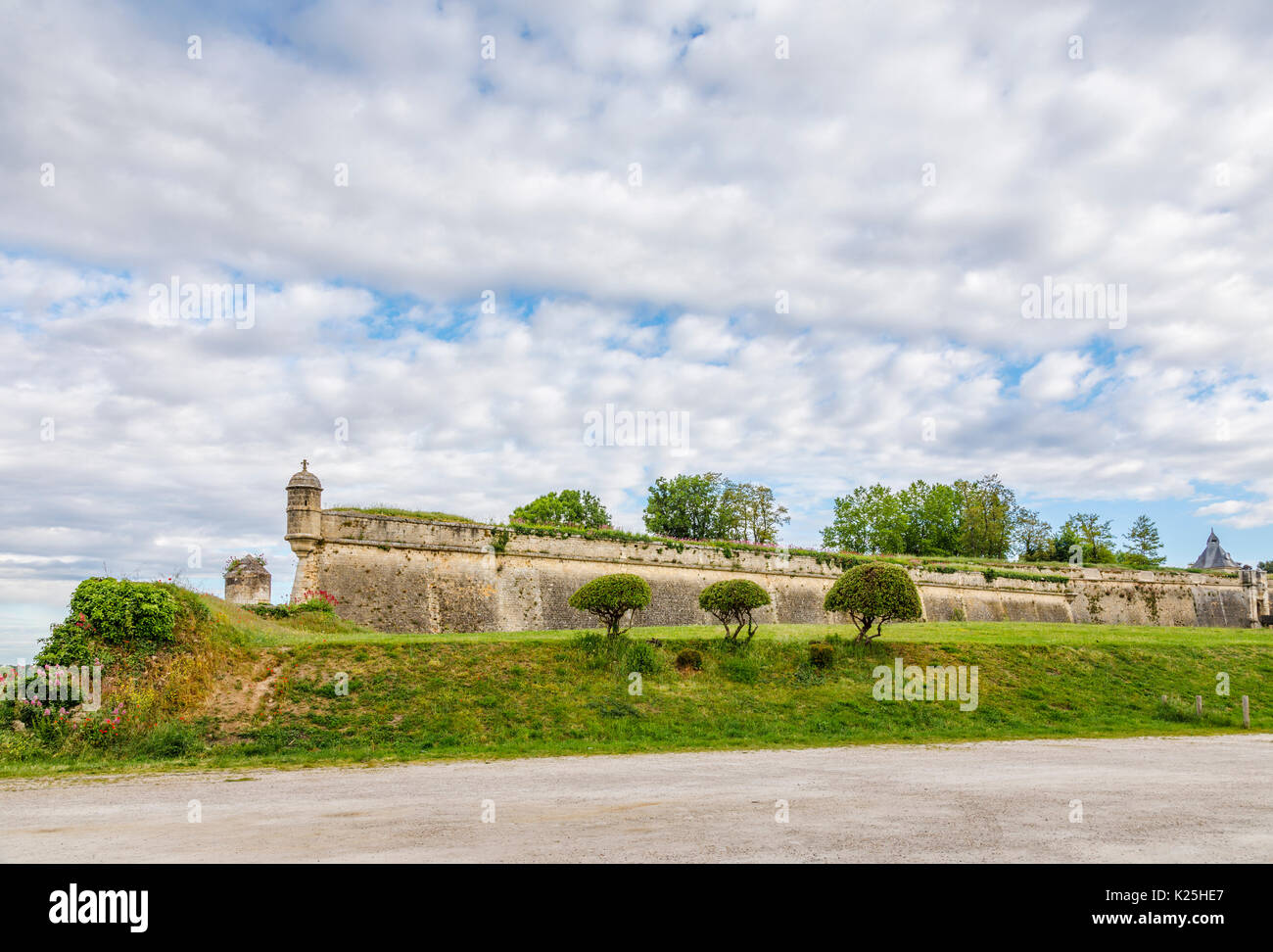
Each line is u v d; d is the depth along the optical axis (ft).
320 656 59.82
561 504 217.15
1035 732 59.26
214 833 25.70
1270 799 31.35
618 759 45.21
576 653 66.23
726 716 59.11
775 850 22.62
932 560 161.17
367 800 31.89
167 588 56.34
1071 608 158.61
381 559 95.40
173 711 50.44
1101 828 25.59
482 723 53.52
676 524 234.38
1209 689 76.43
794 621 125.70
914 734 57.06
